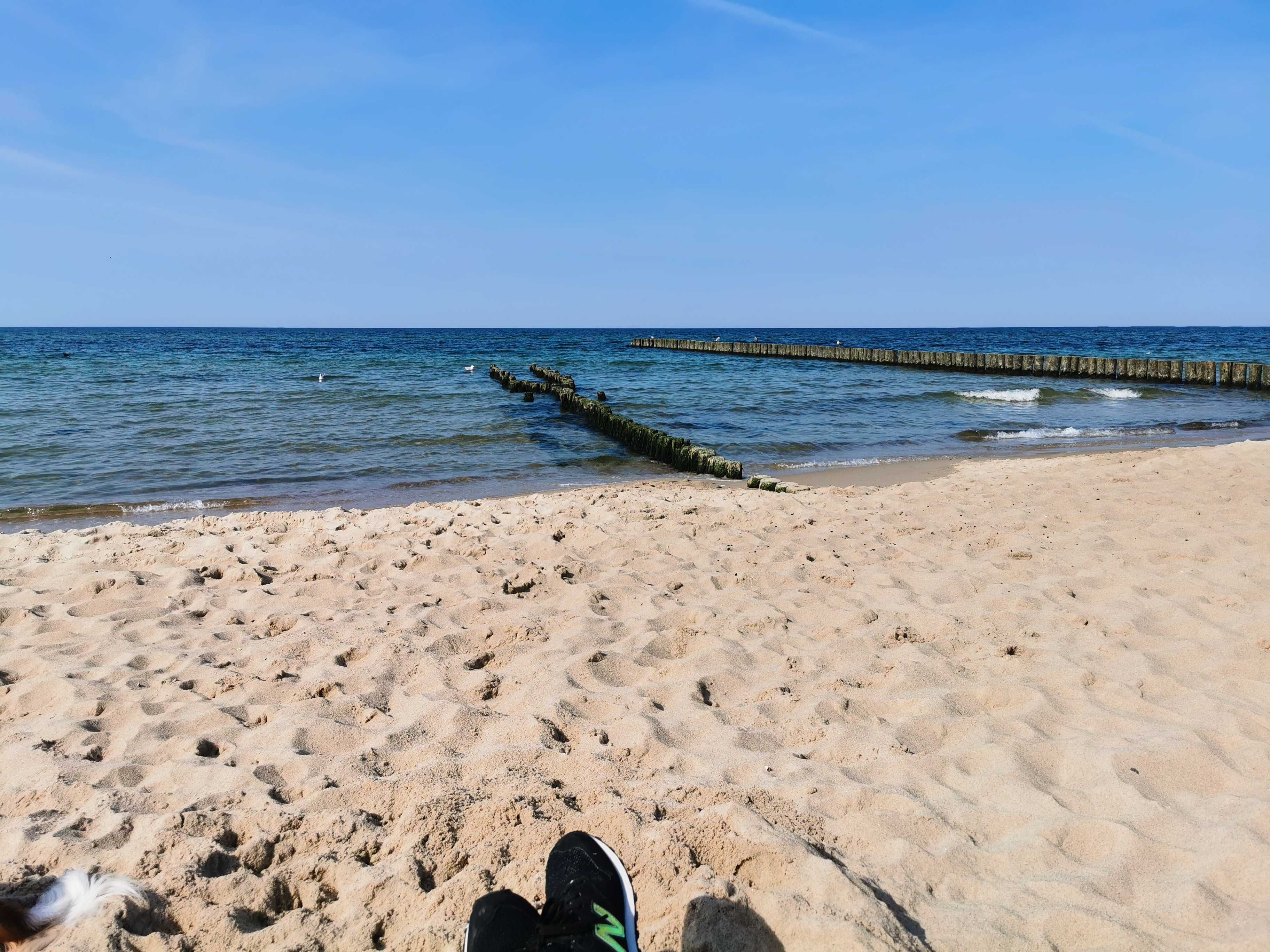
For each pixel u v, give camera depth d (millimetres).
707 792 2703
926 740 3221
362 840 2494
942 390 25312
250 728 3287
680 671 3861
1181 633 4215
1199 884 2238
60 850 2393
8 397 20250
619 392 24547
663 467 12617
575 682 3707
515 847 2436
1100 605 4633
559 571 5367
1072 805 2715
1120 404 22328
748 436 16125
